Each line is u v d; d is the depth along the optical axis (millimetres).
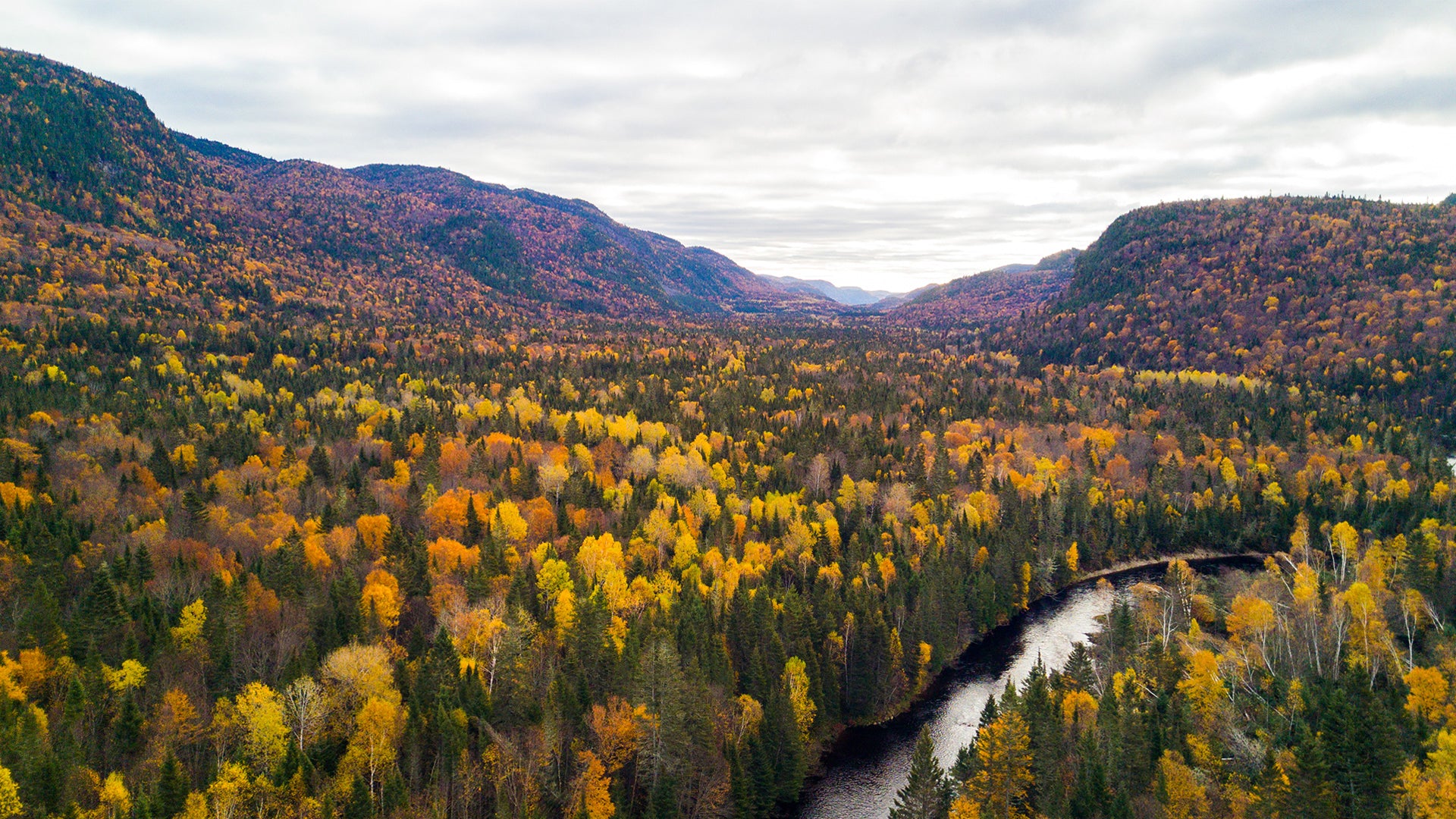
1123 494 176000
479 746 75000
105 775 67500
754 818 79688
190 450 147375
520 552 122000
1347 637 93375
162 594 92625
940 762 91438
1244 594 112750
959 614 122438
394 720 73250
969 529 145750
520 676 83750
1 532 98000
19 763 60375
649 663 79188
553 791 74688
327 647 85625
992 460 190875
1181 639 101562
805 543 131500
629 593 105812
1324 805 61969
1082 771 72500
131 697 71312
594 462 174125
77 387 196375
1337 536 129250
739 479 170375
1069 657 108062
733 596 104188
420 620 99000
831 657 103438
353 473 141875
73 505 118500
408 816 66250
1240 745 79062
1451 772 63562
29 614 77438
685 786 77375
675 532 132500
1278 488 168250
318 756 72375
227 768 63344
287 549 99125
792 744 85125
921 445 187625
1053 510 159125
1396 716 74188
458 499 130000
